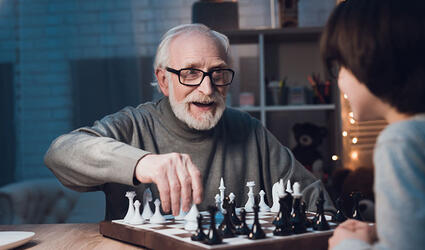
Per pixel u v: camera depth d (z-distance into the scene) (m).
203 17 3.32
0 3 4.18
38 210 3.32
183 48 1.48
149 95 4.10
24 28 4.17
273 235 0.94
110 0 4.14
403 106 0.73
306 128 3.60
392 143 0.65
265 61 3.76
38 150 4.13
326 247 0.93
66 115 4.13
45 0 4.18
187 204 1.06
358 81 0.76
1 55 4.17
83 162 1.24
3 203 3.14
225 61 1.53
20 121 4.14
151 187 1.48
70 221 3.34
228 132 1.68
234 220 1.14
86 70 4.12
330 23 0.80
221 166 1.60
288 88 3.41
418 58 0.70
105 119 1.55
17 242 1.00
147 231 1.02
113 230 1.12
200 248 0.83
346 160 3.16
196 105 1.49
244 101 3.44
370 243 0.75
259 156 1.70
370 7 0.74
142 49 4.12
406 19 0.70
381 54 0.71
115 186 1.46
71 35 4.15
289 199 1.02
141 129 1.58
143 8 4.12
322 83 3.46
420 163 0.62
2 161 4.12
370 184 2.37
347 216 1.22
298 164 1.70
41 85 4.14
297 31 3.31
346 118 3.16
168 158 1.10
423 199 0.60
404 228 0.60
